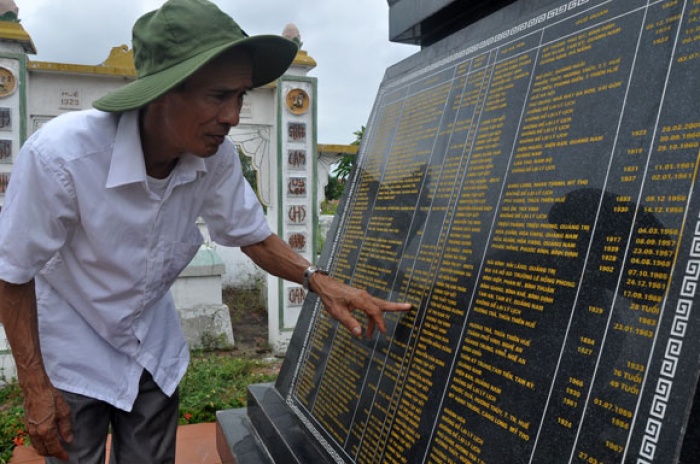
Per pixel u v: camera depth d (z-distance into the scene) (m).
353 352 1.84
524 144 1.39
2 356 4.13
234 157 1.65
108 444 2.66
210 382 3.89
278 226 4.96
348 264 2.08
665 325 0.94
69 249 1.42
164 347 1.68
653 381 0.93
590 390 1.03
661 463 0.88
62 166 1.26
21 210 1.26
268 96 4.93
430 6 2.15
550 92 1.37
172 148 1.34
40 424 1.35
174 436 1.75
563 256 1.17
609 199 1.11
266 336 5.82
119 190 1.35
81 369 1.51
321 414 1.89
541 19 1.50
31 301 1.36
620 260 1.05
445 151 1.72
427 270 1.61
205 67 1.19
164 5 1.22
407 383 1.52
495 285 1.33
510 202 1.37
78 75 4.26
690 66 1.04
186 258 1.61
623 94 1.16
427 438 1.38
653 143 1.06
